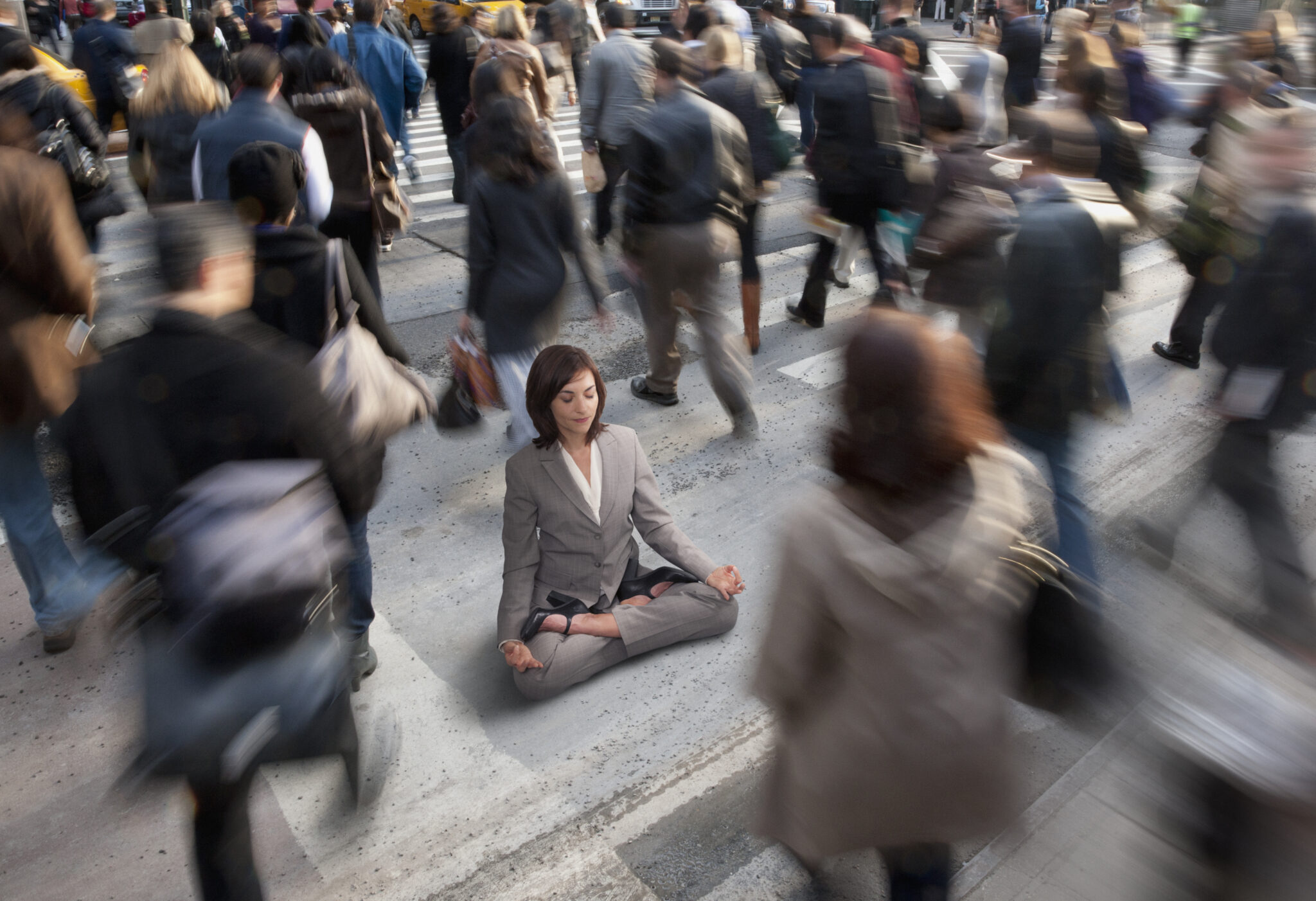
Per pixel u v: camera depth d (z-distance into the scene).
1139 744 3.12
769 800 2.09
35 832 2.86
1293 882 1.72
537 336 4.29
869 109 5.47
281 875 2.72
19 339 2.93
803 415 5.38
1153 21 20.52
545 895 2.68
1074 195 3.37
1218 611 2.03
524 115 4.05
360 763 2.61
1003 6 10.66
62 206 2.93
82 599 3.54
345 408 2.92
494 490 4.68
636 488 3.46
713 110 4.57
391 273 7.50
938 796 1.81
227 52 9.12
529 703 3.38
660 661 3.56
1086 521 3.60
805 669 1.82
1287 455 4.98
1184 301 5.84
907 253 5.79
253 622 2.07
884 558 1.67
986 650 1.77
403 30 11.21
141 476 2.00
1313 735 1.69
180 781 2.12
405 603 3.89
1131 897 2.62
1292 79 7.07
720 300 5.00
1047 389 3.45
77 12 17.17
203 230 2.04
